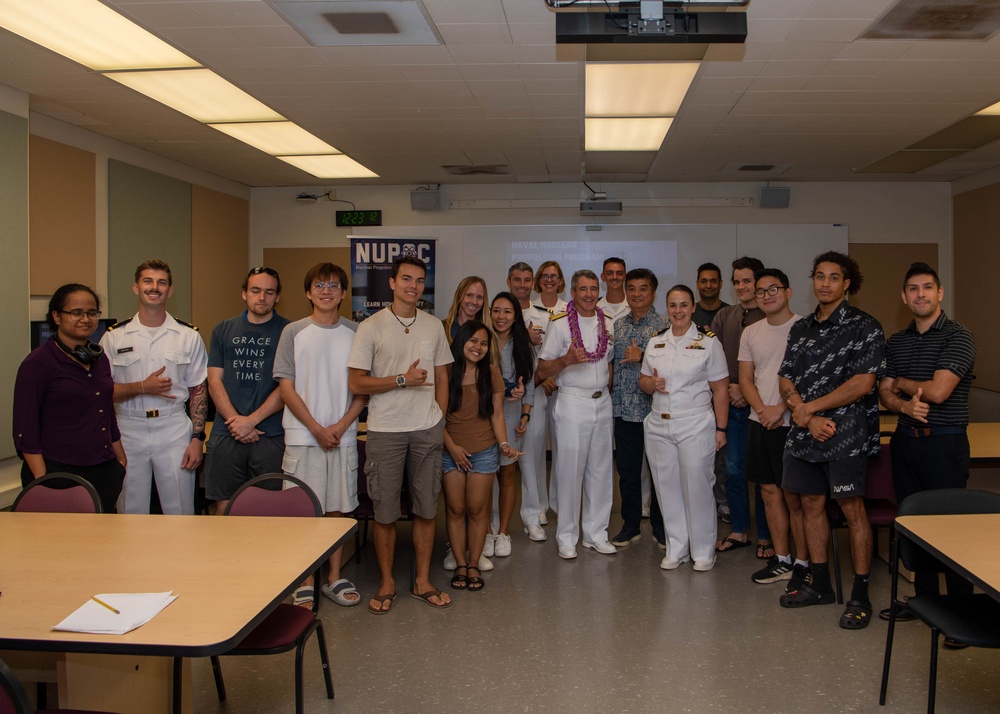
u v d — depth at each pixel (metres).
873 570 4.09
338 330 3.60
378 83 4.66
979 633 2.29
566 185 8.27
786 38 3.86
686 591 3.77
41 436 3.13
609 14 3.00
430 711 2.61
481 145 6.38
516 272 4.77
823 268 3.32
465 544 4.02
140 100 5.04
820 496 3.46
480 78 4.55
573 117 5.47
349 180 8.12
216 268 7.84
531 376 4.24
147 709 2.31
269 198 8.60
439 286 8.38
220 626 1.74
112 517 2.69
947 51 4.05
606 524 4.42
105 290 6.06
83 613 1.80
